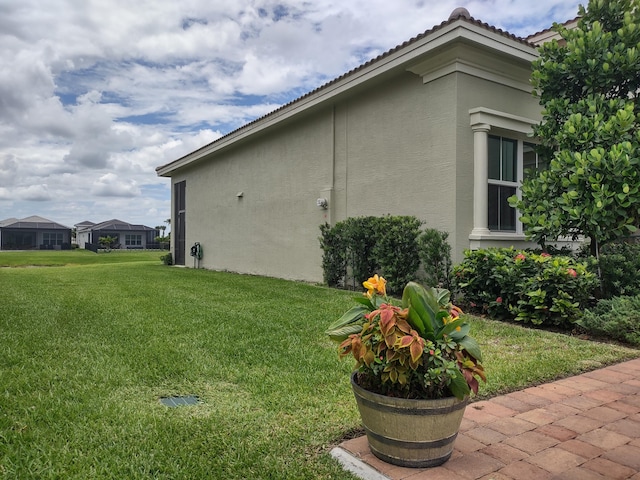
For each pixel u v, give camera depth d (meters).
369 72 8.76
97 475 2.35
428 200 8.15
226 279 11.84
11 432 2.81
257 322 6.11
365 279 9.05
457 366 2.39
